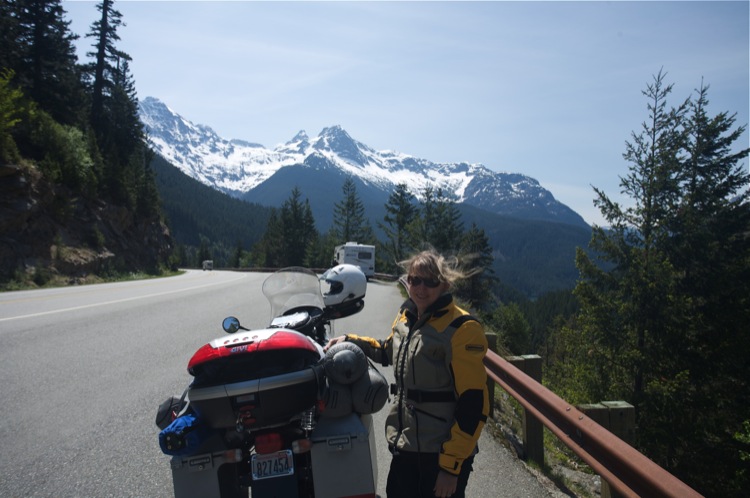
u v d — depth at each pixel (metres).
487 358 6.46
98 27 50.25
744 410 22.02
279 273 4.06
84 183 34.97
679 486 2.81
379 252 80.06
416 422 2.71
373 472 2.78
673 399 21.09
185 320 12.50
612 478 3.47
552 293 141.50
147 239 48.34
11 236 24.55
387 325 13.50
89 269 29.83
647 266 23.81
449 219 70.56
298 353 2.86
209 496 2.65
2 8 37.00
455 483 2.51
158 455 4.73
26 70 39.78
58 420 5.55
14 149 25.86
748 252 23.89
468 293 47.53
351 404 2.85
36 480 4.20
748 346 22.14
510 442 5.85
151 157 63.59
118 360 8.16
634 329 24.05
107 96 53.03
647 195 25.08
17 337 9.47
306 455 2.89
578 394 23.83
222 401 2.68
